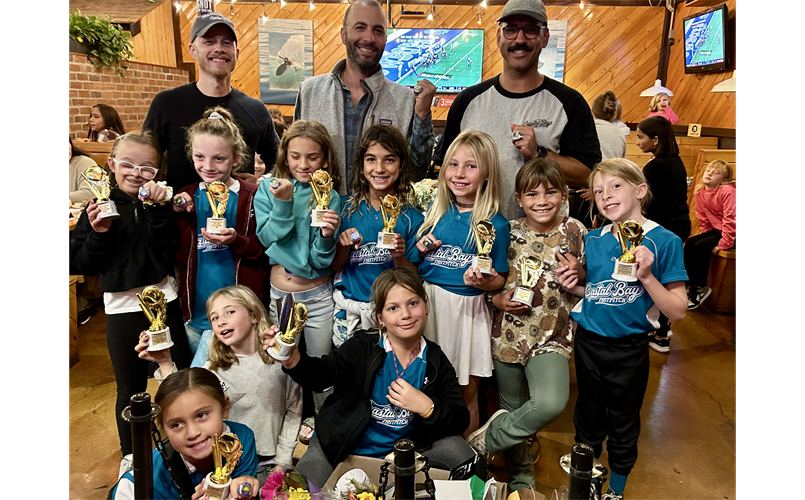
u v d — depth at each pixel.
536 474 2.06
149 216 1.76
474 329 1.87
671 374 2.93
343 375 1.66
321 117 2.12
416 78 6.48
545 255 1.86
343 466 1.60
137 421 1.05
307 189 1.90
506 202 2.12
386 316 1.61
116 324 1.82
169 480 1.33
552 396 1.69
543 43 2.06
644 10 6.23
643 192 1.71
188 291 1.87
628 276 1.59
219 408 1.37
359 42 2.00
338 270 1.96
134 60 5.27
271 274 1.97
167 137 2.09
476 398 1.94
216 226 1.76
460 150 1.82
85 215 1.81
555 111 2.10
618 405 1.75
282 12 6.42
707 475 2.07
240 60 6.53
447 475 1.58
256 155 2.40
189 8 6.27
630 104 6.48
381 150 1.84
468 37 6.37
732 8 5.08
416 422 1.65
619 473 1.79
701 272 3.90
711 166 3.86
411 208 1.99
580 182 2.09
